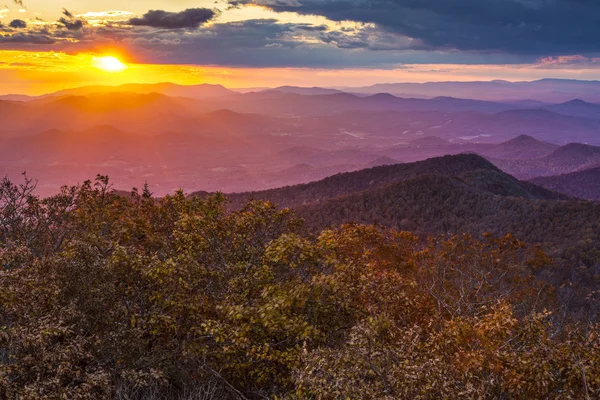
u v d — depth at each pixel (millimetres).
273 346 9078
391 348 6676
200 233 11906
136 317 9008
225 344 9188
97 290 8688
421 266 19562
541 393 5871
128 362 8320
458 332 6945
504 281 20312
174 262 9773
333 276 9648
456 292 16750
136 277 9570
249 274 10445
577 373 5895
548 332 9125
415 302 10016
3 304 7273
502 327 6898
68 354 6840
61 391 6391
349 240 13734
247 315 8492
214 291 10914
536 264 21469
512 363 6219
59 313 7562
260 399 8852
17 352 6805
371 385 5910
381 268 16844
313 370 6176
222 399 8672
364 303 9969
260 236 13023
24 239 12883
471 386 5664
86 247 9250
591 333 6480
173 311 9422
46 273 8453
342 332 9359
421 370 5809
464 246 21594
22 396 6082
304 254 10344
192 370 9070
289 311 8805
